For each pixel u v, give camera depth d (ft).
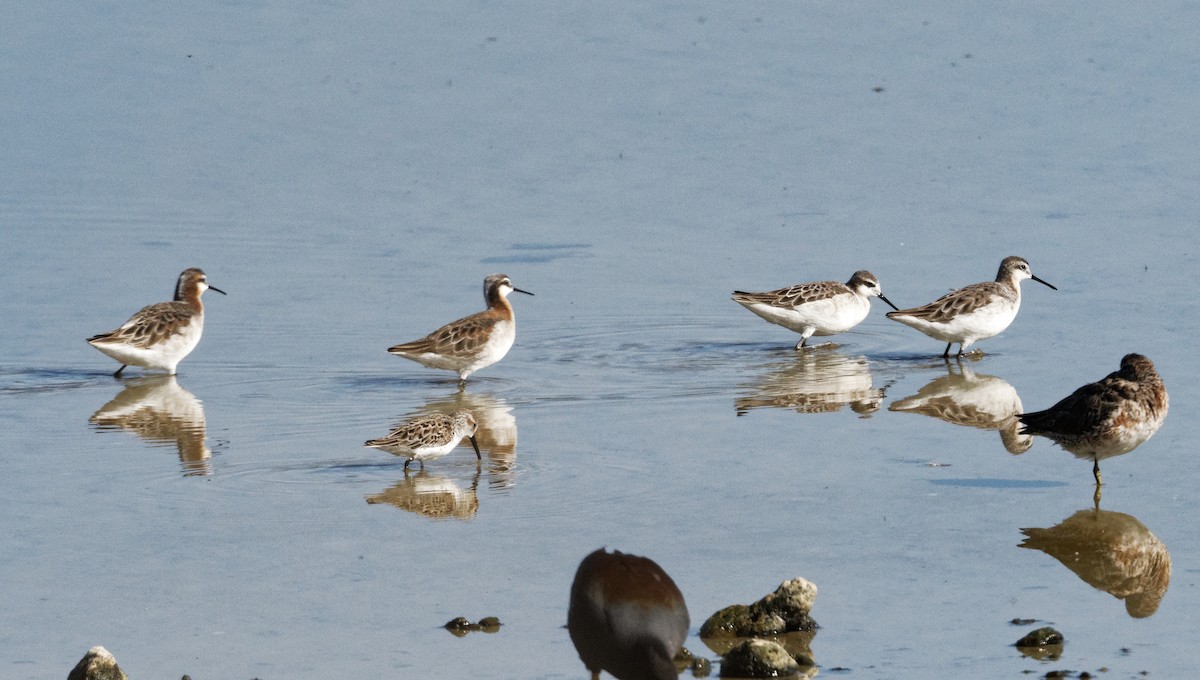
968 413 66.03
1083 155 110.52
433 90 127.85
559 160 112.78
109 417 66.85
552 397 69.77
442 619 43.88
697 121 120.06
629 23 143.43
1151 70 128.16
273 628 43.24
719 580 46.55
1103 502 53.62
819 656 41.16
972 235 95.50
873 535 50.49
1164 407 53.42
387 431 64.39
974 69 130.00
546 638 42.47
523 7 148.25
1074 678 39.34
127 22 143.43
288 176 110.22
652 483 56.29
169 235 98.78
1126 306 81.46
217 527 51.78
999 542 49.80
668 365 75.87
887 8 146.10
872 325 86.02
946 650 41.39
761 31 140.67
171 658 41.16
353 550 49.47
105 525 52.01
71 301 86.53
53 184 108.27
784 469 57.98
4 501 54.60
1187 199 100.58
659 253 94.48
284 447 62.03
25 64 132.57
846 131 117.29
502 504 54.08
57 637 42.70
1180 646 41.50
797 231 97.50
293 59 134.82
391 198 105.60
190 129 119.96
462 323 73.10
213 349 78.95
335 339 80.28
